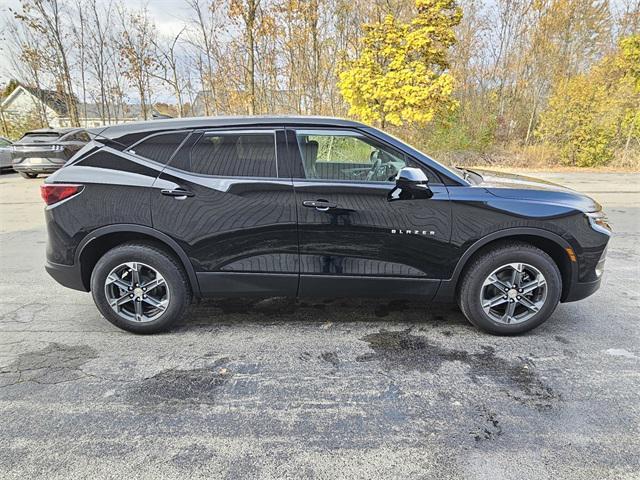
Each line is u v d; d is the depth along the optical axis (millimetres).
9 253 5516
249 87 13953
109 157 3068
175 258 3137
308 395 2475
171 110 18797
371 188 2959
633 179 13086
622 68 16219
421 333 3262
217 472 1898
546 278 3055
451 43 12914
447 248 3027
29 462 1954
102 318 3533
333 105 15359
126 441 2096
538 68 19359
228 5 12281
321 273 3088
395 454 2008
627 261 5070
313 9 13695
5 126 20484
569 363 2811
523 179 3561
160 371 2727
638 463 1946
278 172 3020
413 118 12562
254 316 3578
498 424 2213
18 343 3094
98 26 17203
